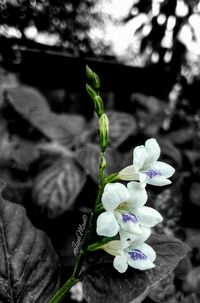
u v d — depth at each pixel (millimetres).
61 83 323
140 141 229
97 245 95
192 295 153
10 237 113
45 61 312
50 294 110
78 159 178
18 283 108
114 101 335
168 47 357
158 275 100
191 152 261
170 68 363
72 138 194
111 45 389
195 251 211
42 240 115
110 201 87
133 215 92
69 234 182
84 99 318
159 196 197
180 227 214
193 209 240
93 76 96
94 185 189
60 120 197
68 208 186
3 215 116
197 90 374
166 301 138
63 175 177
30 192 185
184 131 292
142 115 283
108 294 98
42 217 172
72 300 174
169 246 107
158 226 193
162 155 219
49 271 112
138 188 93
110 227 85
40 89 318
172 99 371
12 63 302
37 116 191
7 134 201
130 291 98
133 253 94
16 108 189
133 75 345
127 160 182
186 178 241
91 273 103
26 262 111
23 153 194
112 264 103
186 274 164
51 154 194
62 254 174
